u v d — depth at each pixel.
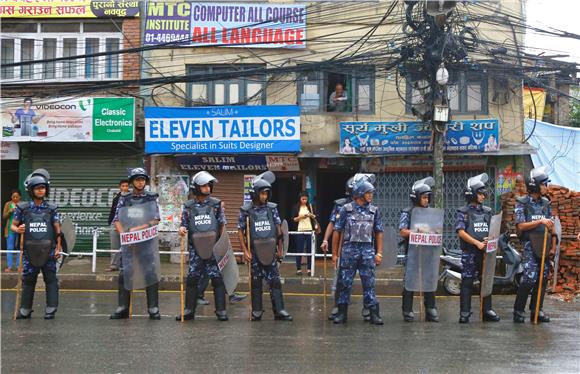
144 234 9.72
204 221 9.65
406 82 17.22
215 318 10.06
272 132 17.48
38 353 7.19
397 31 17.69
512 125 17.75
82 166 18.69
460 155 17.48
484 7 17.36
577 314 10.80
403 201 17.92
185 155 17.94
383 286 14.64
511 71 16.88
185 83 18.36
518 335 8.52
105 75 18.64
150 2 18.36
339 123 17.73
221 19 18.19
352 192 9.89
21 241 9.70
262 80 18.20
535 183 9.62
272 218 9.84
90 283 14.78
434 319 9.95
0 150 18.58
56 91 18.12
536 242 9.62
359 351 7.38
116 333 8.46
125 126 17.86
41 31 18.73
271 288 9.87
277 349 7.46
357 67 17.58
